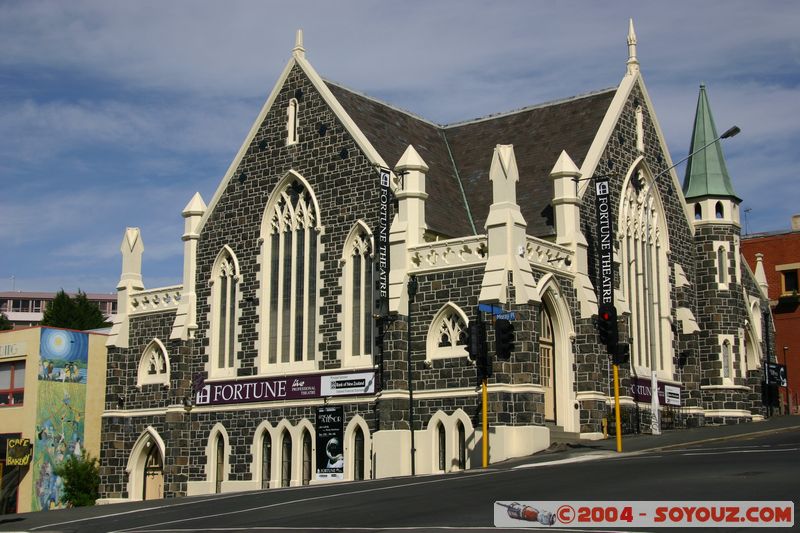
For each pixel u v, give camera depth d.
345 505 26.78
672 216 54.53
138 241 55.69
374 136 48.91
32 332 56.66
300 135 49.34
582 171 47.94
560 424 43.97
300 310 48.34
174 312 52.78
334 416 45.44
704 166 57.28
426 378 42.47
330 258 47.22
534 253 42.81
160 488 52.31
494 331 40.47
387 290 43.75
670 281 53.50
